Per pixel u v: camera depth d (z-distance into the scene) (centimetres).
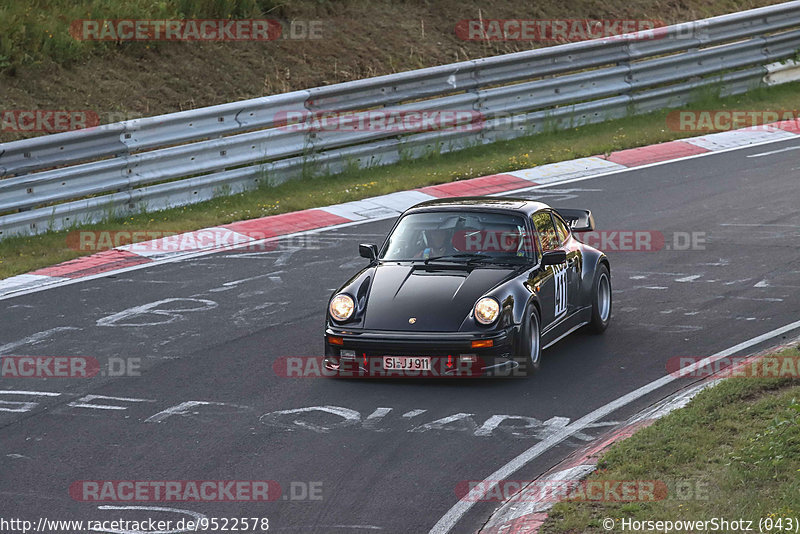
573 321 3638
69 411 3041
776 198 5738
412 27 8731
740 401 2803
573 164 6650
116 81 7088
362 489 2459
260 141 6131
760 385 2884
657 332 3722
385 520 2291
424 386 3219
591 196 5925
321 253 4962
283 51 7956
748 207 5578
